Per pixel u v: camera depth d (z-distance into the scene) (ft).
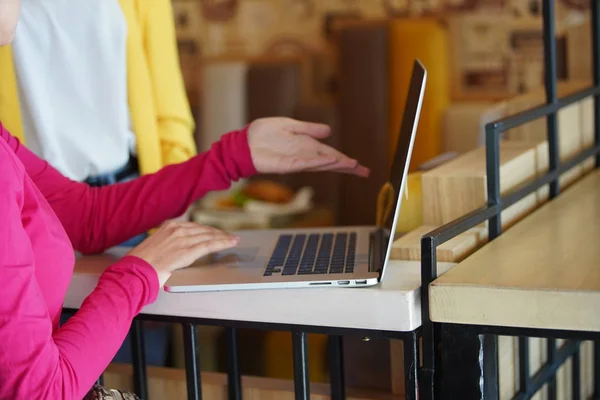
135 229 4.63
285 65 15.69
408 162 3.58
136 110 6.18
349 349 4.87
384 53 14.51
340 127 14.92
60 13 5.76
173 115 6.53
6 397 3.05
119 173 6.24
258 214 12.58
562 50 7.68
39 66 5.81
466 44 15.55
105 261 4.48
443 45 14.52
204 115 16.16
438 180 4.38
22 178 3.27
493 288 3.25
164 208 4.66
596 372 5.73
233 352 4.40
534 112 4.52
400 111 14.47
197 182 4.62
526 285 3.23
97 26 5.86
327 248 4.29
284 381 4.66
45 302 3.39
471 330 3.36
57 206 4.65
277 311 3.64
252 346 7.57
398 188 3.61
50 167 4.76
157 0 6.41
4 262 2.97
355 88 14.70
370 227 4.83
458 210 4.36
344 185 14.84
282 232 4.83
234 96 15.83
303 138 4.66
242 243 4.58
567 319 3.15
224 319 3.74
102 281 3.62
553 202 4.91
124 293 3.55
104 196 4.70
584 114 6.03
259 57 17.25
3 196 2.99
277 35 17.20
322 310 3.55
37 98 5.78
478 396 3.41
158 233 3.97
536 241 3.96
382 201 4.53
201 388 4.21
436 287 3.36
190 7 17.80
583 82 7.04
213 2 17.58
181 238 3.92
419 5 15.90
